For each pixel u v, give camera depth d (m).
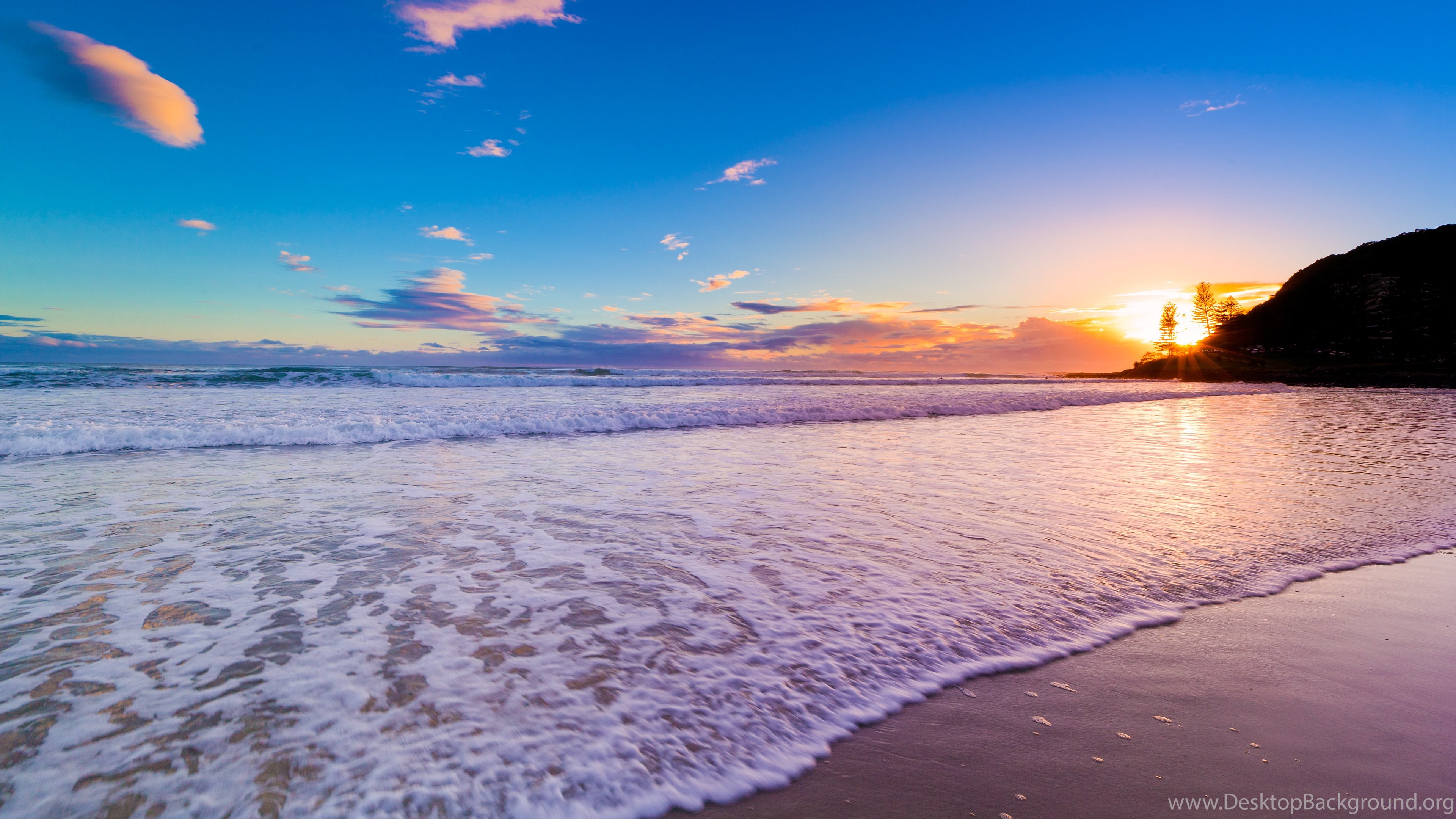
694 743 2.29
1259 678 2.86
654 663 2.83
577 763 2.14
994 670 2.90
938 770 2.22
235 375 21.88
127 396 15.79
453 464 8.09
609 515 5.54
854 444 10.82
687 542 4.74
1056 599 3.69
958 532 5.08
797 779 2.16
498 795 1.98
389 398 17.75
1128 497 6.50
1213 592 3.86
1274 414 19.48
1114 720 2.53
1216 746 2.37
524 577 3.92
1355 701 2.67
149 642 2.92
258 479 6.96
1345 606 3.68
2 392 15.98
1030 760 2.29
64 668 2.64
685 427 13.61
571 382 28.22
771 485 6.98
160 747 2.12
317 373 23.36
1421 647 3.18
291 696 2.47
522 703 2.47
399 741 2.21
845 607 3.52
